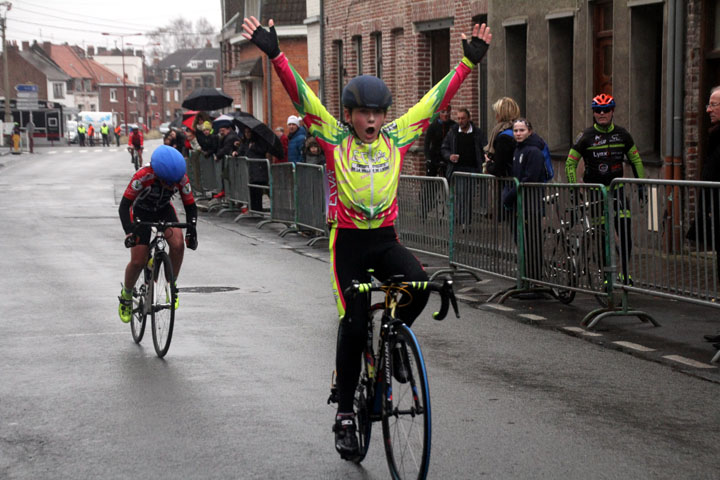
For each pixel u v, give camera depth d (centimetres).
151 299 834
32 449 580
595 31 1552
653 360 789
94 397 692
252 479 528
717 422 622
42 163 5031
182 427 620
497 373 751
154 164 817
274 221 1888
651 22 1435
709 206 806
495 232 1094
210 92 2748
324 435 602
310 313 1011
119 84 16662
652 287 879
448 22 2048
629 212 898
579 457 557
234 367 776
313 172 1650
